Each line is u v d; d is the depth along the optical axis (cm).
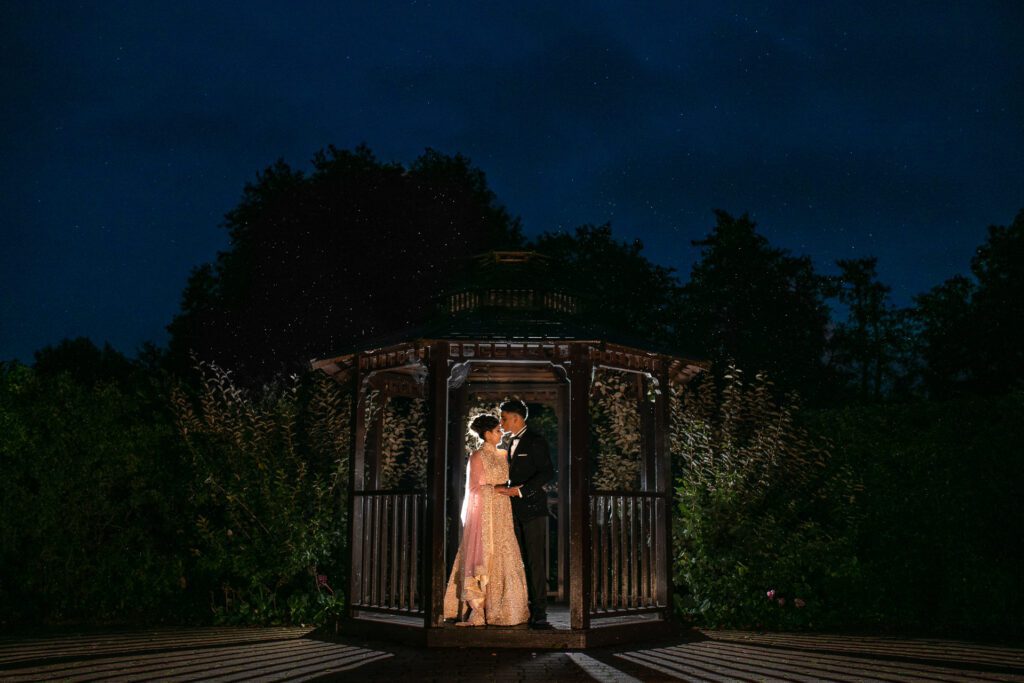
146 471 946
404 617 783
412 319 1647
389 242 1675
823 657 654
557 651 677
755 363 1834
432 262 1670
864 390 2181
